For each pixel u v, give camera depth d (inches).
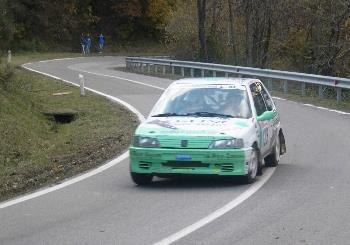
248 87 503.2
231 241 320.2
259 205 395.9
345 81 1019.9
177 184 471.5
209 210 385.4
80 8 2994.6
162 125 459.2
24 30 2650.1
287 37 1815.9
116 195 440.1
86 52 2728.8
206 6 2021.4
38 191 465.1
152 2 3112.7
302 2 1744.6
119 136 720.3
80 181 496.4
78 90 1216.8
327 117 863.1
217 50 1983.3
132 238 329.7
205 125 453.1
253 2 1825.8
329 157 569.3
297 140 673.0
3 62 1332.4
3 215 391.9
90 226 357.1
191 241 321.1
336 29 1653.5
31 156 662.5
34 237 338.0
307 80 1143.0
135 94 1172.5
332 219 359.9
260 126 484.7
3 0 1974.7
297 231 336.8
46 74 1560.0
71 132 800.9
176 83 515.5
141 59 1855.3
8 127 781.3
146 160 448.8
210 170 441.1
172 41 2073.1
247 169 450.0
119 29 3149.6
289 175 493.0
